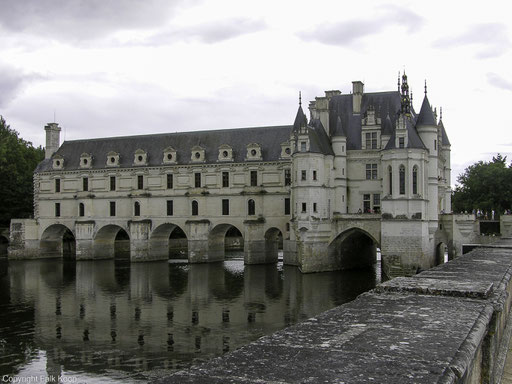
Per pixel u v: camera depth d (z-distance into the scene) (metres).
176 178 101.94
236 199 97.00
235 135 102.50
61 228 114.12
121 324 49.34
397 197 69.88
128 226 103.50
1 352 40.59
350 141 83.75
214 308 55.88
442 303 15.09
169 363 37.34
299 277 75.25
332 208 80.62
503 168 108.81
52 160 114.50
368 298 16.05
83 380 34.03
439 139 87.06
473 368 11.02
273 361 9.38
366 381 8.28
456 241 76.44
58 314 54.28
